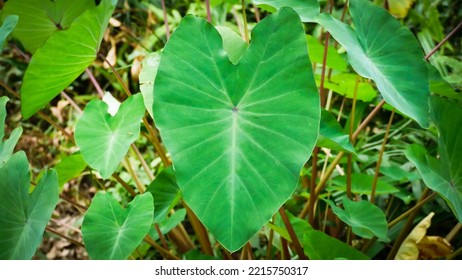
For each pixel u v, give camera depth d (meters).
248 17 2.21
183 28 0.83
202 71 0.82
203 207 0.75
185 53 0.82
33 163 2.03
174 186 1.09
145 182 1.70
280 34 0.81
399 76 0.93
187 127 0.79
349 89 1.26
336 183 1.26
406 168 1.42
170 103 0.79
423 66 0.94
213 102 0.81
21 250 0.87
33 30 1.19
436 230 1.34
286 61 0.80
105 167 0.90
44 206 0.87
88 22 0.88
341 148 0.88
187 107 0.80
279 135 0.78
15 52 2.23
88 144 0.93
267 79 0.81
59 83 0.99
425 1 1.70
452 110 0.99
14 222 0.90
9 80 2.23
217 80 0.82
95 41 0.93
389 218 1.36
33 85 0.94
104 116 0.97
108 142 0.93
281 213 0.98
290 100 0.79
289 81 0.80
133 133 0.90
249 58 0.82
